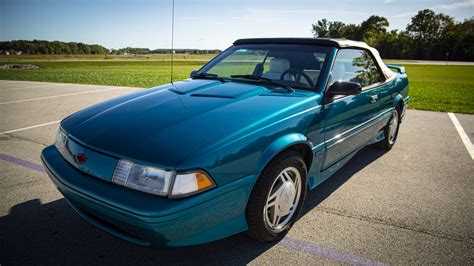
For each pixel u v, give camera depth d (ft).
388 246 7.50
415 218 8.77
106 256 7.02
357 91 8.36
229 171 6.03
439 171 12.19
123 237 6.11
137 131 6.46
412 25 314.96
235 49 11.40
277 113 7.18
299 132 7.50
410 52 262.88
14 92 33.58
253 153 6.41
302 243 7.60
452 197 10.02
